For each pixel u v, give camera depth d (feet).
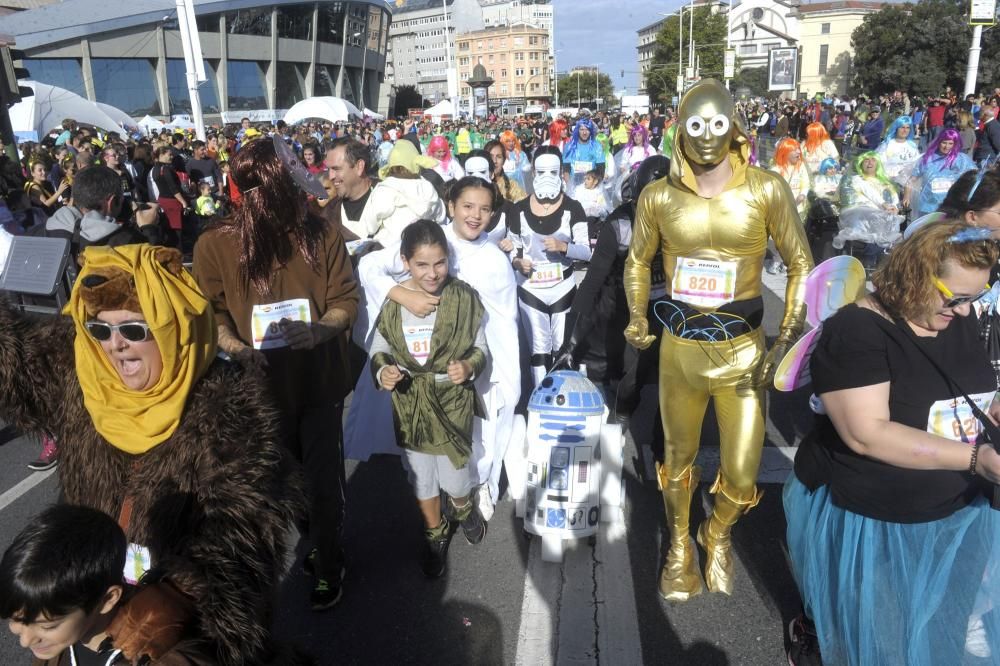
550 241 14.92
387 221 13.58
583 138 41.29
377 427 12.19
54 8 189.16
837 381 6.75
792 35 197.47
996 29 165.68
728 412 9.29
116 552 4.40
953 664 6.72
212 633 4.60
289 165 8.57
